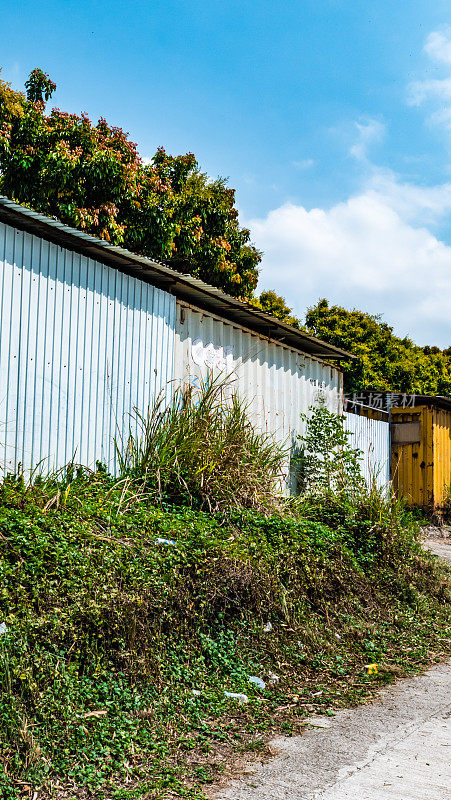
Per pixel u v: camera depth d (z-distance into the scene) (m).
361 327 26.97
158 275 8.27
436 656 6.75
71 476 6.65
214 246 17.27
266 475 8.27
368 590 7.79
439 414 17.98
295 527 7.58
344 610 7.13
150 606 5.03
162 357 8.49
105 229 13.08
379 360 25.41
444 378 32.22
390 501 9.88
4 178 12.89
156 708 4.38
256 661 5.60
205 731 4.29
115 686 4.37
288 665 5.70
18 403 6.40
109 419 7.60
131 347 7.95
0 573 4.41
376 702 5.25
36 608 4.41
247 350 10.62
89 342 7.32
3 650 3.91
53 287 6.84
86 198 13.54
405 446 17.78
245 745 4.20
